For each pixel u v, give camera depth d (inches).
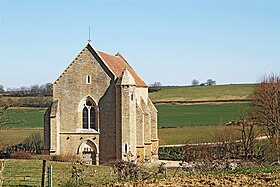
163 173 1496.1
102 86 2758.4
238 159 1882.4
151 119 3228.3
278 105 3043.8
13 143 3196.4
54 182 1380.4
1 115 2032.5
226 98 5132.9
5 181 1409.9
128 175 1393.9
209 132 3727.9
